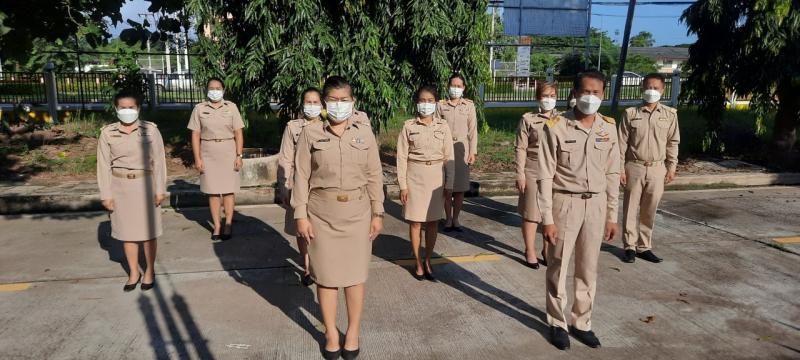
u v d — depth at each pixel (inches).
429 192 201.5
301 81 314.0
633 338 163.2
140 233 189.8
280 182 208.4
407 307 183.5
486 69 382.9
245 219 284.8
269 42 308.5
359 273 149.2
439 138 203.3
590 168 152.2
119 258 227.0
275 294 192.9
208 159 245.9
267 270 215.2
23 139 441.1
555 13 708.7
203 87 326.3
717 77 406.3
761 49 376.8
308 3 304.3
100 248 239.1
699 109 431.2
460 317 176.7
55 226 271.0
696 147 454.3
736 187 366.9
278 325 170.2
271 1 302.5
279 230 266.7
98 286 198.2
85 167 367.6
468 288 199.6
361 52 325.4
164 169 195.9
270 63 324.2
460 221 286.0
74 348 155.3
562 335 158.2
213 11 311.0
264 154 378.9
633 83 768.9
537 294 195.0
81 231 263.0
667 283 203.9
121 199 187.8
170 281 203.5
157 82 594.6
